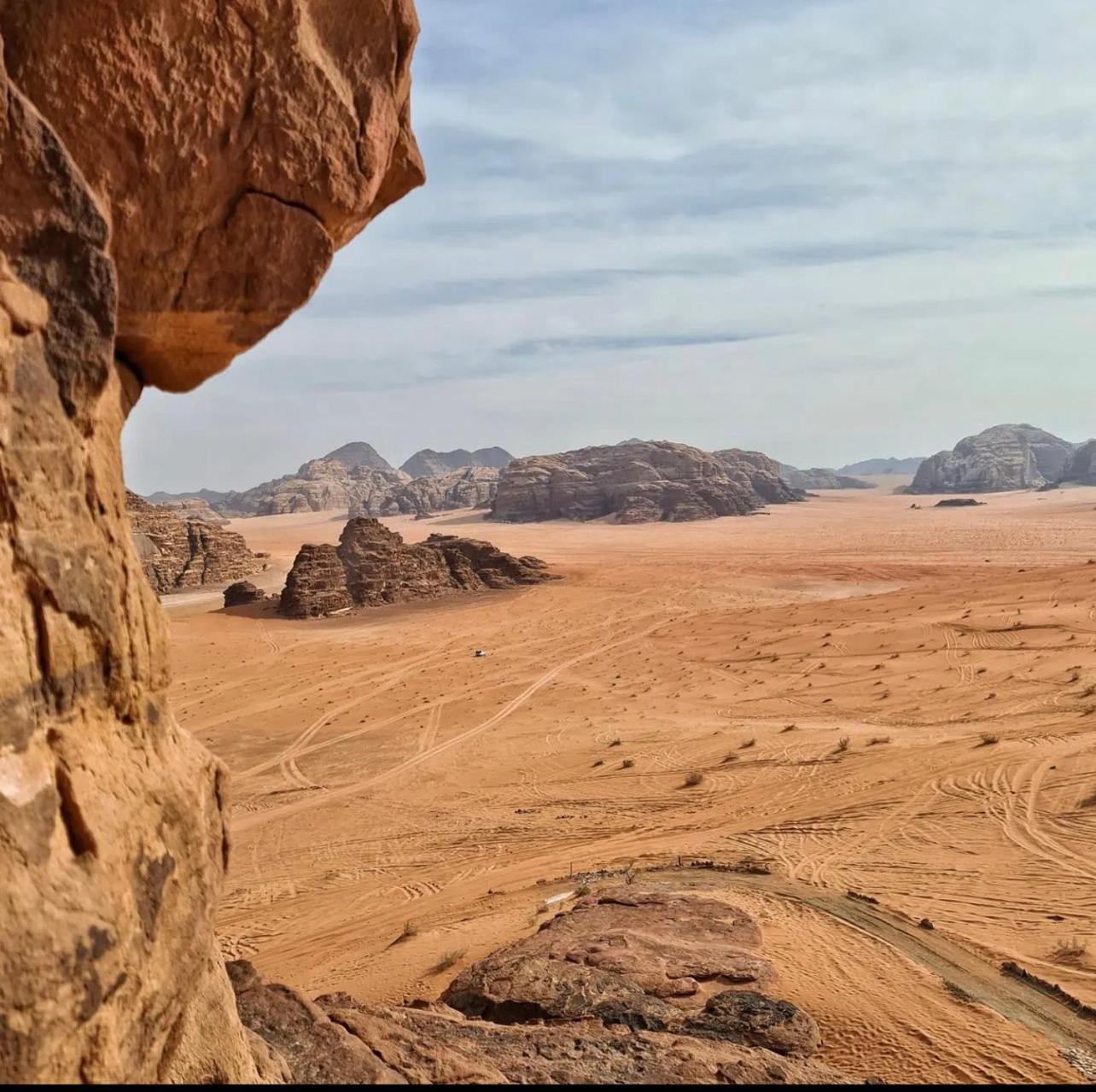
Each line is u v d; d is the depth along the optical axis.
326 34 7.50
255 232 7.26
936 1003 13.93
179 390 8.06
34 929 4.66
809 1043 12.59
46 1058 4.50
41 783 5.20
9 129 5.38
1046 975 14.79
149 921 5.88
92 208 5.86
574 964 15.31
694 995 14.41
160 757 6.72
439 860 26.98
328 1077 8.91
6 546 5.26
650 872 22.91
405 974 17.53
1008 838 22.36
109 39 6.26
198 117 6.75
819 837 24.48
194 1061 6.87
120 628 6.23
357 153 7.72
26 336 5.51
